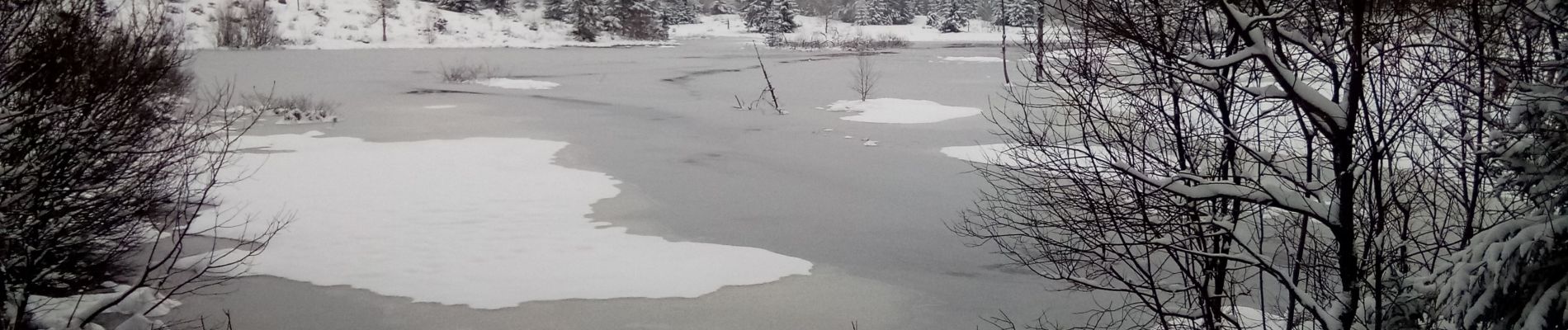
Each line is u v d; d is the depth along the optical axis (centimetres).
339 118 2489
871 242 1189
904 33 10719
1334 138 562
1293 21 584
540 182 1566
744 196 1495
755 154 1959
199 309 868
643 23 8588
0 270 630
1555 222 453
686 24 12700
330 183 1517
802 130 2361
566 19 8350
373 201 1384
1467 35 543
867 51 6762
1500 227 479
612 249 1127
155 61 841
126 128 752
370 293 934
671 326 849
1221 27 677
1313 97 547
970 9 12138
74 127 680
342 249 1101
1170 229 738
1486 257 469
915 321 873
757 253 1117
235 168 1598
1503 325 497
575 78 4175
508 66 4916
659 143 2117
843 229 1266
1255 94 569
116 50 744
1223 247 736
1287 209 591
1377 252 589
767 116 2709
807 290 967
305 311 877
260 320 849
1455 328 509
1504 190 532
